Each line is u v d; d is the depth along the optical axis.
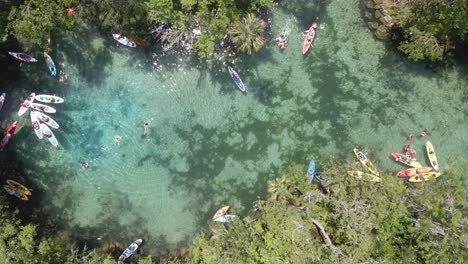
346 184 29.59
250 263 28.42
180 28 28.91
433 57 30.66
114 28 31.11
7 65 32.12
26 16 27.42
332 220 29.56
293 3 32.25
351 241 28.25
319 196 29.47
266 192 32.50
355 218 28.08
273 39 32.22
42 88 32.41
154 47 32.22
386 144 32.38
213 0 27.70
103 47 32.28
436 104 32.31
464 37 31.09
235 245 29.17
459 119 32.25
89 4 29.11
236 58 32.25
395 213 28.17
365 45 32.25
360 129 32.50
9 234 28.45
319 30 32.28
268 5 28.44
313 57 32.38
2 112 32.16
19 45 31.77
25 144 32.44
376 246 28.33
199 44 29.09
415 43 30.23
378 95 32.44
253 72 32.41
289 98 32.53
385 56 32.28
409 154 32.16
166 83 32.47
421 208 28.55
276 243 28.06
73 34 32.00
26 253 28.33
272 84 32.50
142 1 28.77
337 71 32.41
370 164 31.58
